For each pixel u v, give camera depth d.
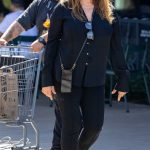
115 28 10.72
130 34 20.83
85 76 10.44
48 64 10.49
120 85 10.90
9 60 11.81
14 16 17.98
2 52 12.02
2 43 11.83
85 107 10.53
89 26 10.34
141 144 14.92
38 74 11.62
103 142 15.05
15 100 11.42
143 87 20.70
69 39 10.33
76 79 10.40
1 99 11.45
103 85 10.66
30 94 11.64
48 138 15.33
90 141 10.67
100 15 10.48
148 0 25.52
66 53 10.38
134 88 20.77
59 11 10.38
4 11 23.64
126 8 25.39
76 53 10.36
